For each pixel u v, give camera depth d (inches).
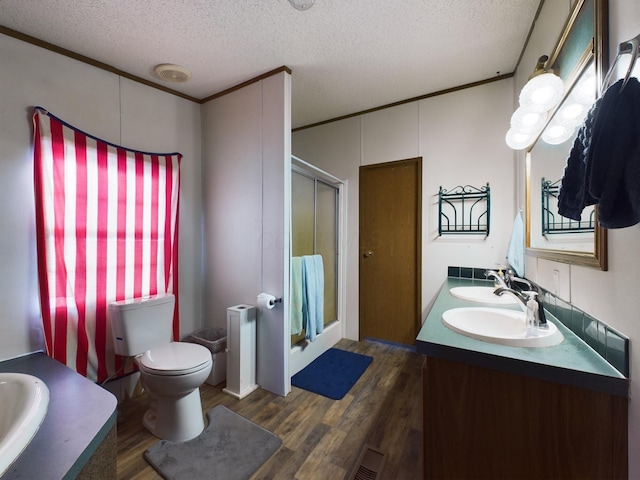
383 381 92.1
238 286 96.0
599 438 34.1
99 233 77.9
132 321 75.5
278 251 86.7
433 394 42.7
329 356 110.8
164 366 64.1
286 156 86.0
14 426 33.5
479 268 102.0
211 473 55.8
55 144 70.1
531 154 73.6
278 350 85.6
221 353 91.8
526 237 78.4
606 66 37.5
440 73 93.7
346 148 128.0
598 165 29.3
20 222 66.6
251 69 86.7
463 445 41.0
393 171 118.8
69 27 66.6
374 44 77.2
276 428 69.3
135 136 87.6
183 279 100.2
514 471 38.4
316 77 94.3
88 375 75.4
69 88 74.7
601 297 39.6
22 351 66.2
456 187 105.3
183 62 82.4
